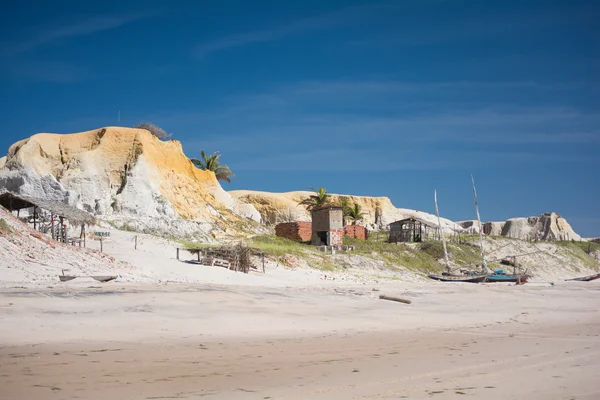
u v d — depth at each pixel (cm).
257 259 4434
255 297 2383
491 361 1368
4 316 1611
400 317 2262
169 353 1342
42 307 1756
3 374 1062
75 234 4097
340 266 4962
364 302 2634
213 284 2988
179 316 1847
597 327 2142
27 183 4922
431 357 1412
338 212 6184
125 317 1758
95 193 5488
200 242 5184
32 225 4022
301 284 3659
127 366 1183
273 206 11512
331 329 1875
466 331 1966
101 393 968
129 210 5462
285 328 1833
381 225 11750
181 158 6825
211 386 1048
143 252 3944
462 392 1048
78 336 1484
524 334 1908
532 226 10925
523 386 1101
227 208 6850
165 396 967
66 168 5716
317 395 1009
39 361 1186
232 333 1686
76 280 2533
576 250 8350
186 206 6056
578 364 1341
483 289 3944
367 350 1497
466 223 13200
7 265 2539
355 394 1023
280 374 1170
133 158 5938
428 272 5678
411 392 1043
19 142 6025
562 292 3922
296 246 5653
